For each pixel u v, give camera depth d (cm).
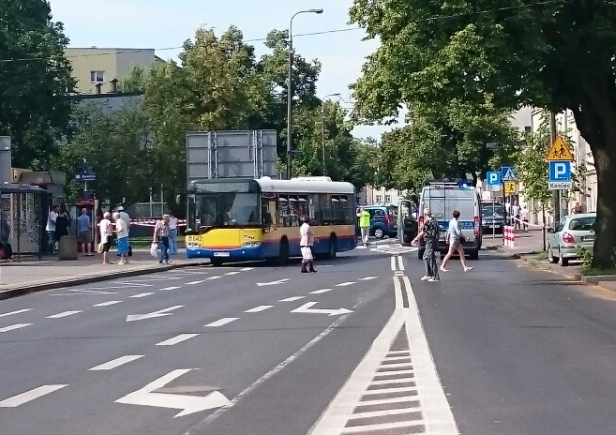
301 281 2966
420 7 2520
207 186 3816
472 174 6412
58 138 5341
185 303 2308
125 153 5881
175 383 1166
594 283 2612
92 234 4512
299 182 4091
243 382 1164
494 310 1992
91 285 2981
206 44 6594
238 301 2317
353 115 2783
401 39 2538
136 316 2028
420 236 2903
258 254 3747
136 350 1480
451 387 1109
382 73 2619
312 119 8288
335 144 8331
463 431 877
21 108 4962
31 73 4988
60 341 1641
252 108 6894
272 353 1409
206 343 1541
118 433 898
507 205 6838
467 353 1380
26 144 5122
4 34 4956
